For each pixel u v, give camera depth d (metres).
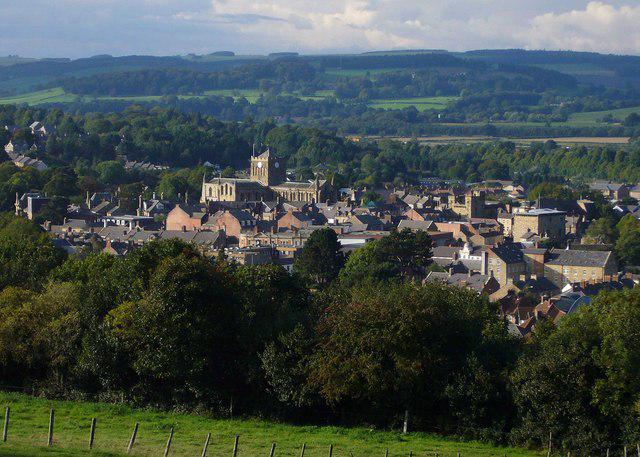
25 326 196.75
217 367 185.75
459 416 175.88
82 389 191.88
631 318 176.38
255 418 181.25
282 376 179.00
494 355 185.50
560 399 171.00
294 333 184.62
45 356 194.88
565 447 168.75
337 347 179.88
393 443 166.50
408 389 177.38
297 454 154.00
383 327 179.38
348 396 182.12
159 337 182.62
